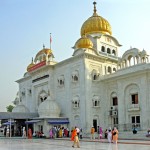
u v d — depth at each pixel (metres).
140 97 41.12
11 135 53.03
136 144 27.14
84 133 44.72
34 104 60.31
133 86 42.97
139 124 40.59
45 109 48.88
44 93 56.28
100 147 24.08
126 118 43.19
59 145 27.31
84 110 45.56
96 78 48.59
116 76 45.28
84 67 46.88
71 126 48.09
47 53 62.62
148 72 40.00
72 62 49.94
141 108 40.69
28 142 32.88
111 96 47.41
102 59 50.12
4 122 59.81
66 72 51.25
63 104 50.97
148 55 43.28
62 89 51.84
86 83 46.41
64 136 45.34
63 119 48.75
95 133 44.78
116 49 58.06
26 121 51.78
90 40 52.75
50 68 54.69
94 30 55.62
